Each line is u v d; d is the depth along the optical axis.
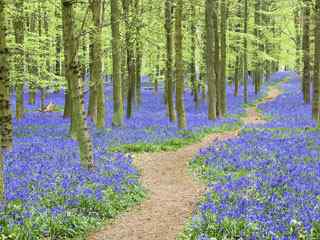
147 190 14.20
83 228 10.00
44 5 28.52
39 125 28.08
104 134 23.61
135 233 10.22
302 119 31.03
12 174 13.14
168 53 29.77
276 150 18.64
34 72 30.05
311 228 8.91
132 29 23.11
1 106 17.33
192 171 16.77
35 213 9.74
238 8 40.59
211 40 29.61
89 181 13.20
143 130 25.70
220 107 35.09
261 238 8.62
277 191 12.12
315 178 13.62
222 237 9.00
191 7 31.58
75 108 14.66
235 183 13.19
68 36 14.30
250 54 46.75
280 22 48.72
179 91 26.16
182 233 9.91
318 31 26.28
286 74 92.12
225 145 20.31
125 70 33.50
